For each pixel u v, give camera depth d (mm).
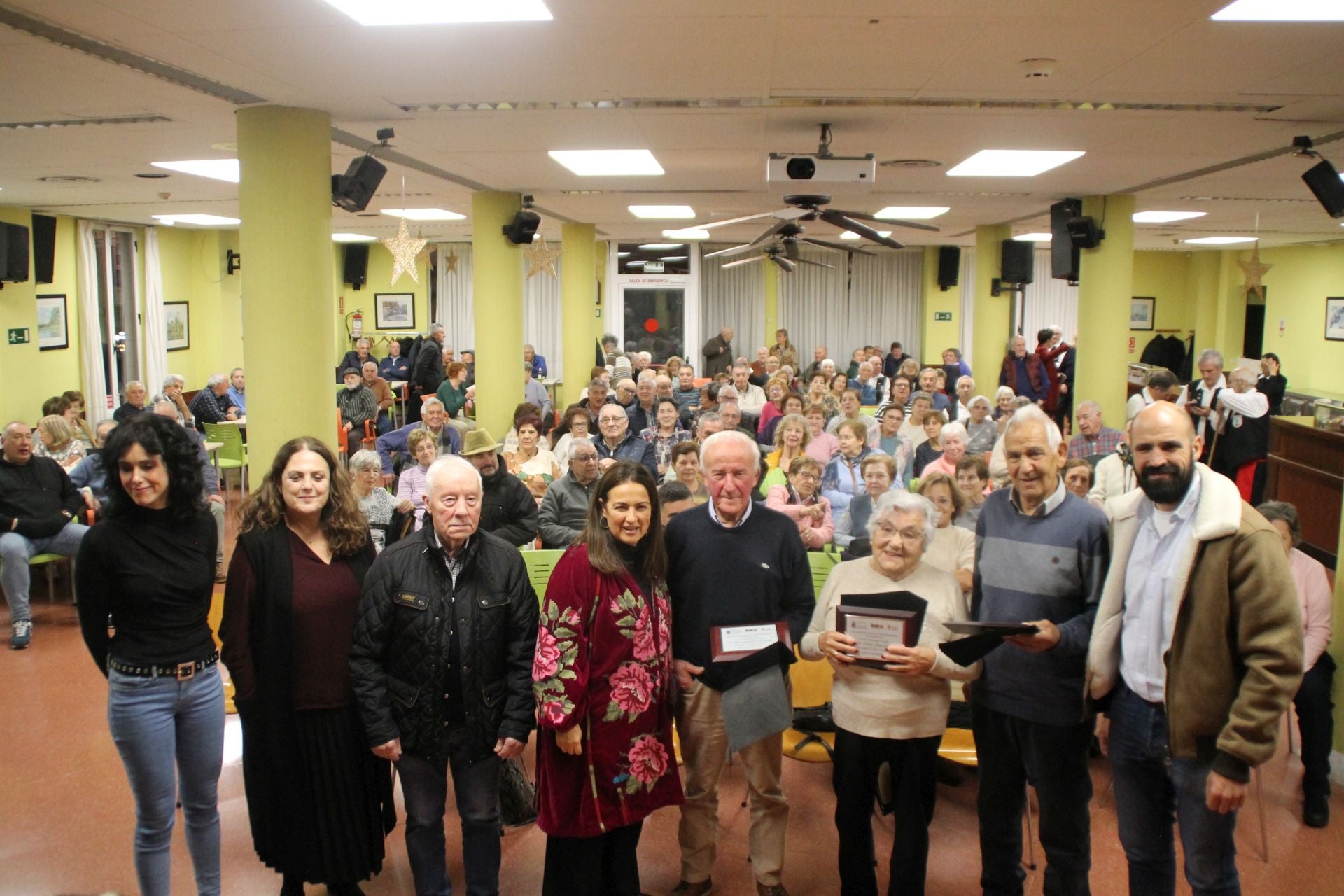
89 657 5871
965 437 6109
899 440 7430
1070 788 2850
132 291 12977
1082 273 9219
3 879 3482
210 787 3070
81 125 5805
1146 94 4922
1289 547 3990
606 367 14422
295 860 2998
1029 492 2881
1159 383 6898
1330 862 3617
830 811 3936
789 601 3152
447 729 2959
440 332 14031
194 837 3078
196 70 4430
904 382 11094
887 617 2904
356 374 11102
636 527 2861
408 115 5430
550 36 3910
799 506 4832
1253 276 10297
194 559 2922
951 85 4738
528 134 6059
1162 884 2715
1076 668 2814
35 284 11078
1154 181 8102
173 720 2949
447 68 4398
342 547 3037
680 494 3924
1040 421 2885
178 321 14055
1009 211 10781
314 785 2986
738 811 3951
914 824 3008
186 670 2922
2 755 4520
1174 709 2512
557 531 5098
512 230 8742
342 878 3021
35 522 6129
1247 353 17703
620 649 2846
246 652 2949
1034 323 18172
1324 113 5297
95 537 2834
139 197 9742
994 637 2688
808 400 9531
